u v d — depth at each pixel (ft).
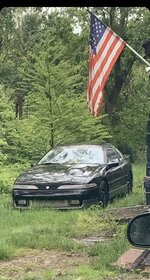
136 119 123.65
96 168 44.09
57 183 41.34
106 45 42.63
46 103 63.72
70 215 38.04
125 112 124.47
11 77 123.03
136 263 24.63
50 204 41.29
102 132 69.31
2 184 53.36
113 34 42.50
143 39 123.85
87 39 121.39
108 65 42.37
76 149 48.01
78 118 64.39
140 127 123.54
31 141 64.18
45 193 41.27
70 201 41.14
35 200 41.63
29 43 128.26
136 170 83.76
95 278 23.16
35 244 29.76
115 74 126.41
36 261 26.76
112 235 32.83
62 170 43.45
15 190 42.11
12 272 24.68
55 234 32.55
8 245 29.22
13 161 63.93
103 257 26.09
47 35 115.44
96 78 43.16
